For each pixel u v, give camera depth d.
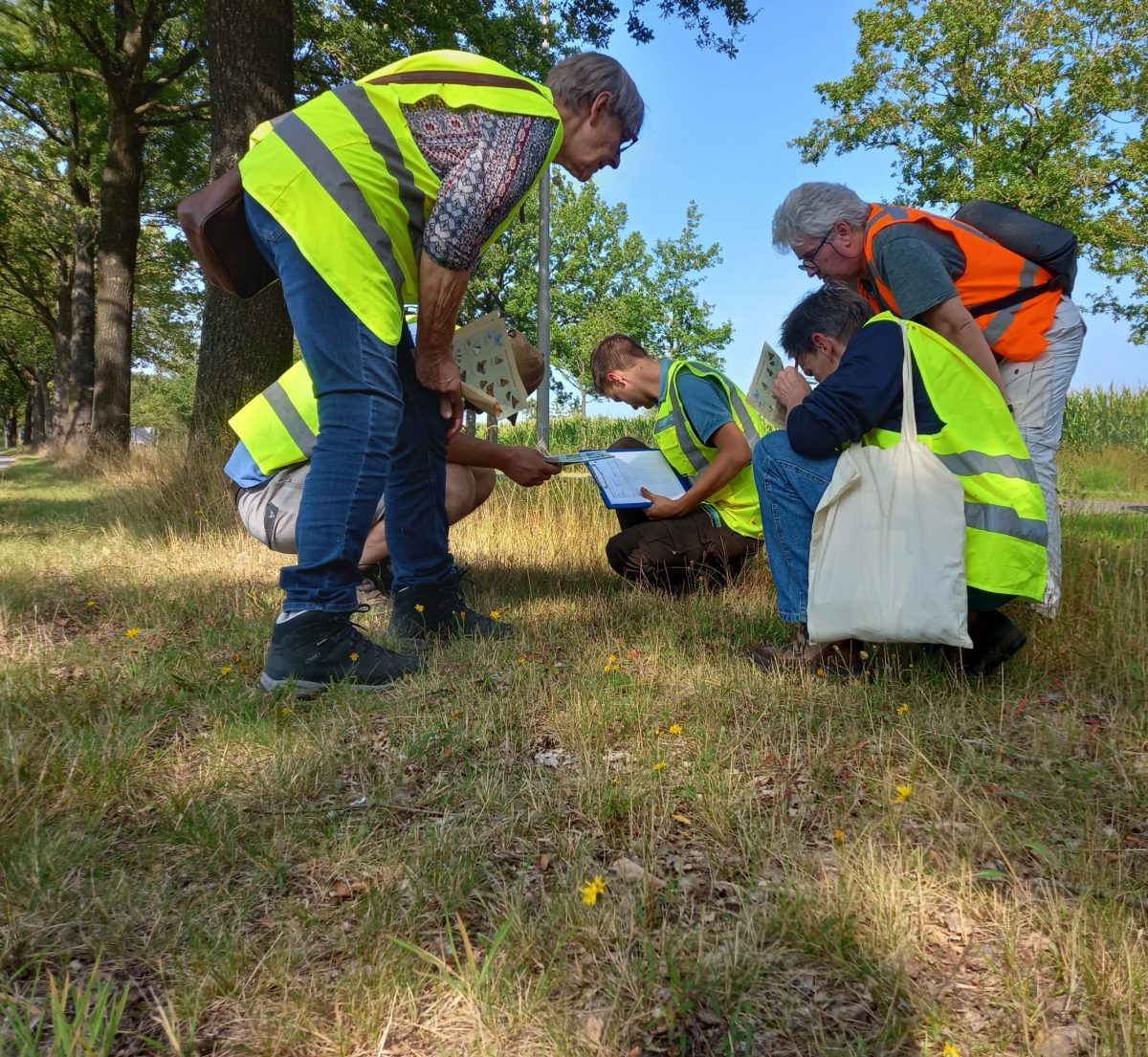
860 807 1.91
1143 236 15.95
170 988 1.32
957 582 2.40
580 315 34.91
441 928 1.48
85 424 21.22
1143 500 10.59
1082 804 1.91
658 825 1.84
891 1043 1.23
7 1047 1.16
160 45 16.58
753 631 3.41
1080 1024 1.25
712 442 4.05
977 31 16.16
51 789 1.88
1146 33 15.44
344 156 2.44
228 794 1.95
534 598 4.01
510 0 12.48
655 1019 1.27
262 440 3.51
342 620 2.65
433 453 3.14
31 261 27.09
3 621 3.34
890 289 2.81
